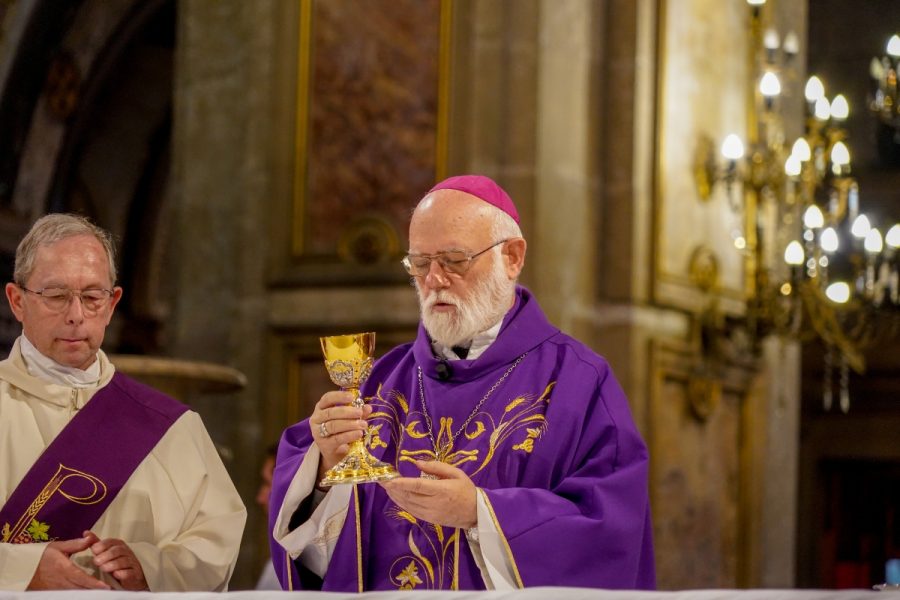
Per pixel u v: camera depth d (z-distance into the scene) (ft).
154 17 67.05
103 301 18.26
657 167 36.78
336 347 15.94
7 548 16.49
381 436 17.92
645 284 36.40
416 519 17.13
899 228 41.45
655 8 37.14
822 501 67.97
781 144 39.22
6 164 66.64
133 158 73.20
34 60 64.95
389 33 37.24
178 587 17.54
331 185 37.73
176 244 39.70
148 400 19.06
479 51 35.76
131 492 18.16
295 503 16.52
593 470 16.74
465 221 17.31
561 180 35.40
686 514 37.93
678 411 37.83
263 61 38.93
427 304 17.31
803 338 40.42
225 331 38.58
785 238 42.09
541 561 15.78
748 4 41.65
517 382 17.65
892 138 68.08
